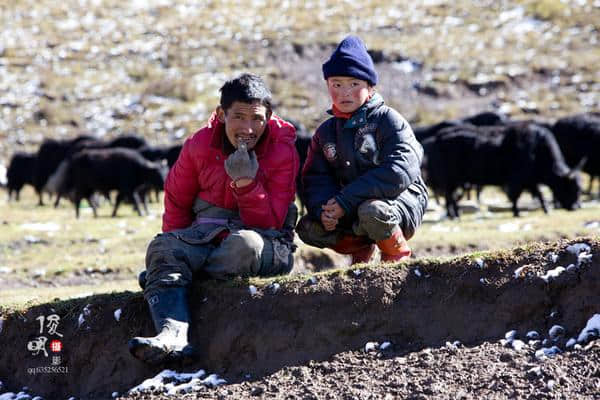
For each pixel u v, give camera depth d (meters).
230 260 11.41
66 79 73.31
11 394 11.42
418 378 9.59
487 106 69.50
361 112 11.84
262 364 10.63
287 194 11.99
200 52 79.69
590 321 9.80
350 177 11.93
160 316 10.95
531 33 85.06
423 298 10.67
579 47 81.75
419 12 90.81
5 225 34.09
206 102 69.88
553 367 9.22
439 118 66.94
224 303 11.20
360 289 10.79
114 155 41.44
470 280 10.65
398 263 11.05
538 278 10.41
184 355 10.71
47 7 90.19
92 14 88.88
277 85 71.94
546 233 23.62
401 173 11.50
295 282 11.08
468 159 37.53
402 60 76.94
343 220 11.98
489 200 45.84
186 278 11.31
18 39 81.31
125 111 68.06
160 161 49.19
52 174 49.00
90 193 41.41
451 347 10.06
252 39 81.94
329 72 11.77
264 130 11.83
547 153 37.00
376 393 9.43
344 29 84.94
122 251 26.39
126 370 11.20
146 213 43.53
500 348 9.89
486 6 91.88
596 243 10.52
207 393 10.18
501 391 9.05
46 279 22.14
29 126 65.19
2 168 57.69
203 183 11.96
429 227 28.61
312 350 10.55
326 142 12.09
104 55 79.00
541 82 74.12
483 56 78.94
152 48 80.44
